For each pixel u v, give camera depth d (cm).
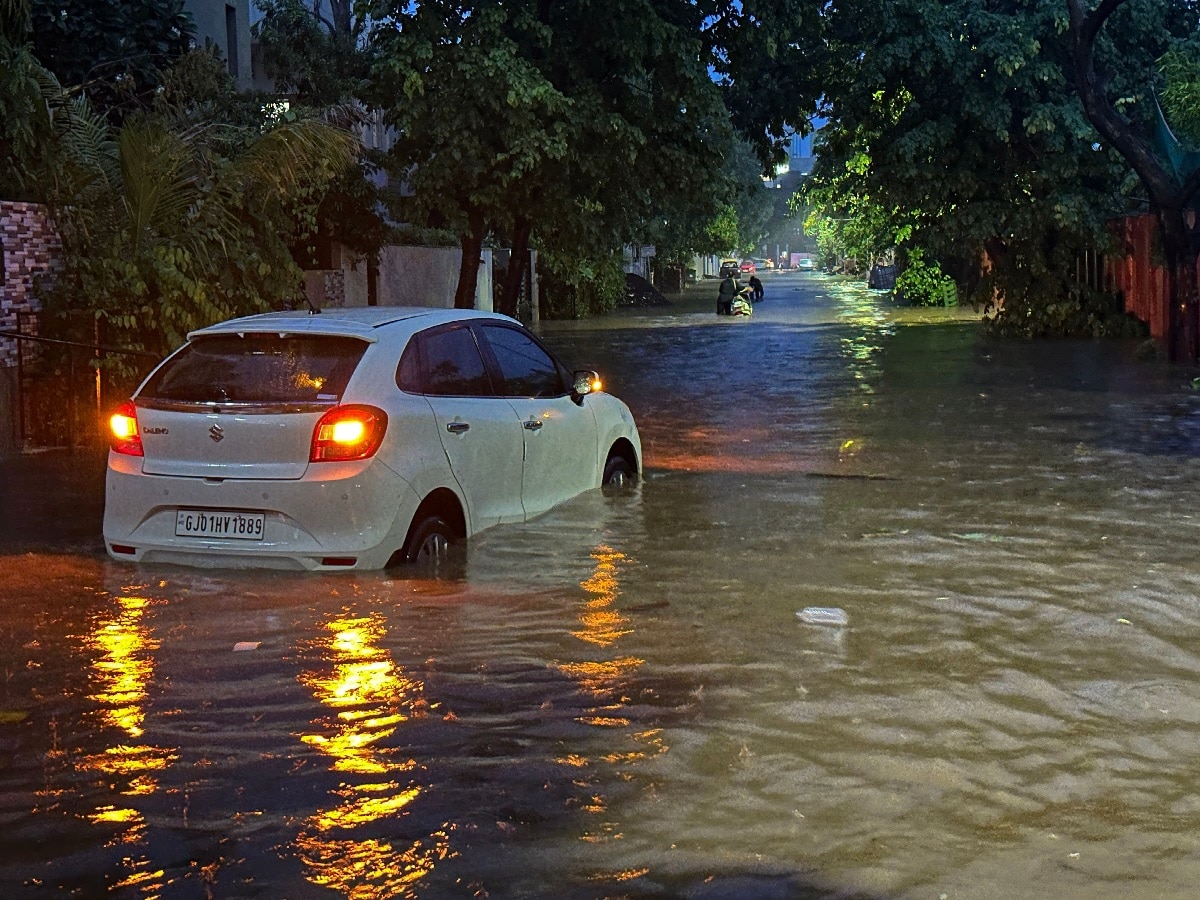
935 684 514
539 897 347
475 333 789
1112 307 2700
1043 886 351
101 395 1188
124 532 702
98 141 1336
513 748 451
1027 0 2658
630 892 349
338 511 664
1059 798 408
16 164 1259
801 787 416
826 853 371
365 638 576
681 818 395
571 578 674
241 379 690
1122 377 1805
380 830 389
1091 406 1462
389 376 695
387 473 674
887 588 658
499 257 3747
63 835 388
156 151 1241
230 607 624
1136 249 2652
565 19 2125
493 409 771
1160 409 1424
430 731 468
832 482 970
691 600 635
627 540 759
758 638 575
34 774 434
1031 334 2683
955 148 2723
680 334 3064
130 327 1209
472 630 587
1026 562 713
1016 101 2703
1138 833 383
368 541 666
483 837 383
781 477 993
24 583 674
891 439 1213
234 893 352
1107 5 2020
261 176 1387
